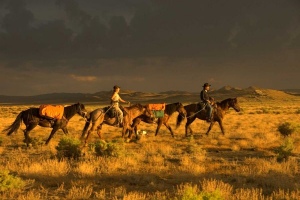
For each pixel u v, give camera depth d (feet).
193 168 45.06
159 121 78.23
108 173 42.34
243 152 60.18
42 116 65.31
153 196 32.01
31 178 39.86
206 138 77.41
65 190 35.40
